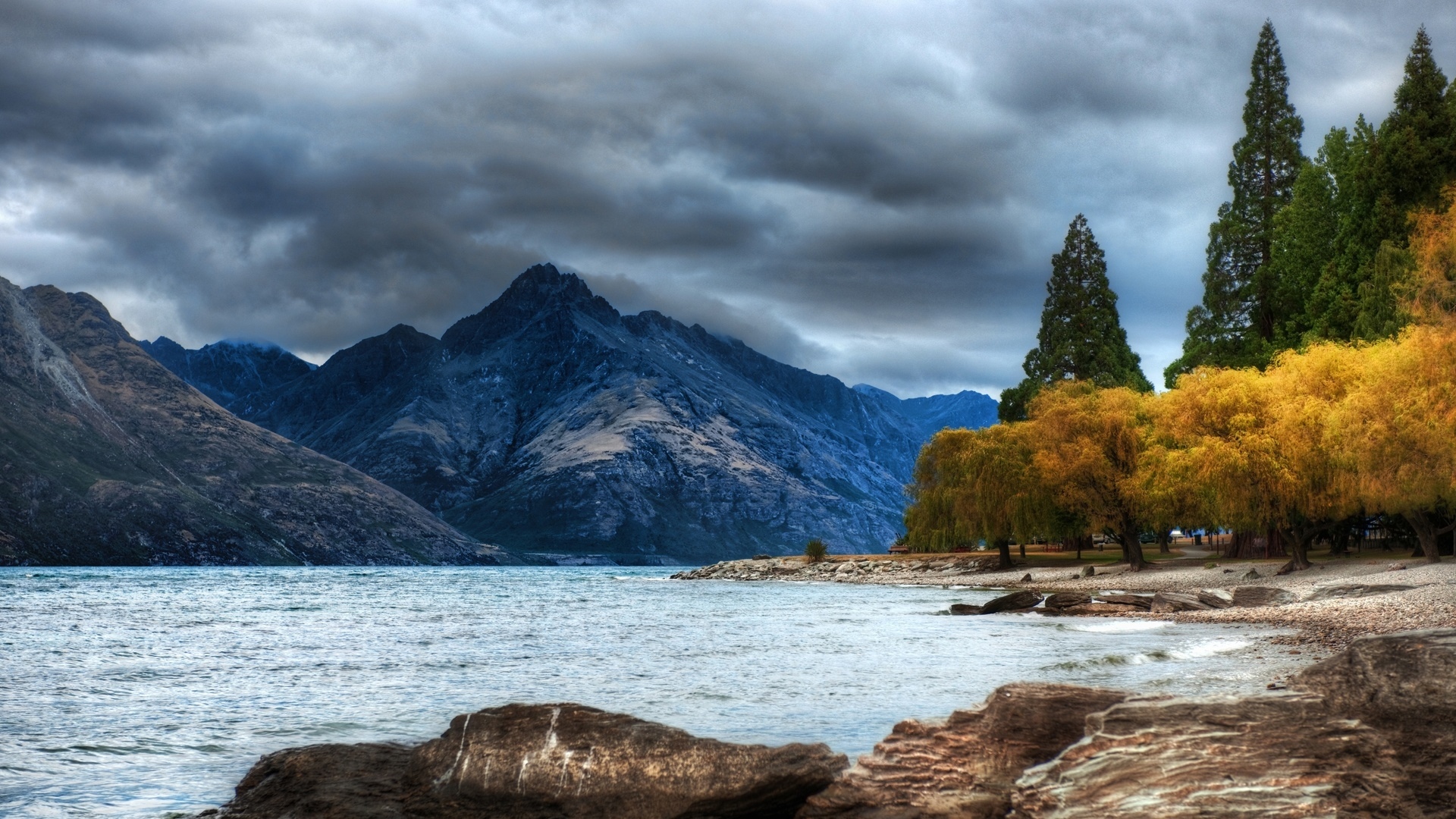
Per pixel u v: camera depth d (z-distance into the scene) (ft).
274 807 47.73
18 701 89.81
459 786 46.73
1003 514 289.53
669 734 47.01
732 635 149.59
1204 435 209.97
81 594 356.18
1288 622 131.85
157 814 50.60
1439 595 131.64
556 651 129.70
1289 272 311.27
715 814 44.57
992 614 182.39
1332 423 179.22
